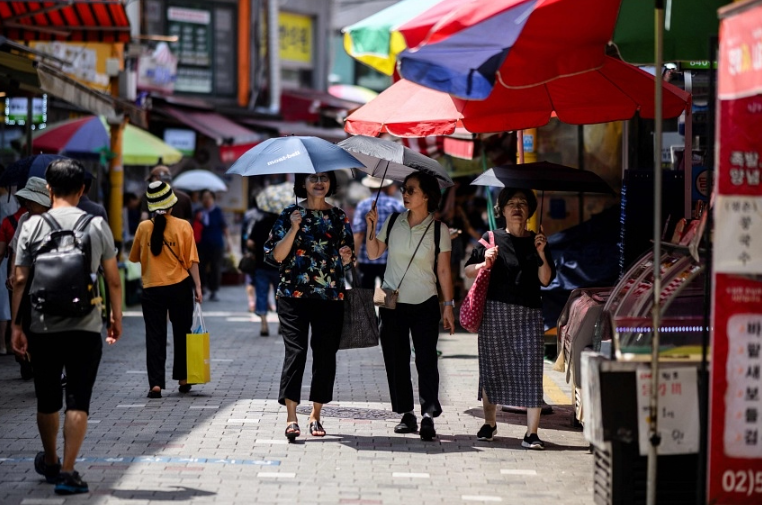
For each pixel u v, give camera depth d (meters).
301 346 14.49
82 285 11.42
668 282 11.64
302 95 55.94
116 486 12.11
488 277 14.15
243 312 33.47
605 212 20.64
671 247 12.08
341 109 55.53
